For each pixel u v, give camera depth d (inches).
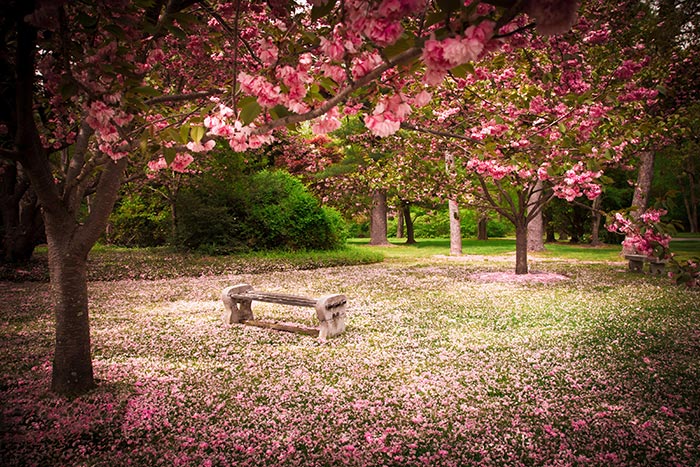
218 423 141.8
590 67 227.0
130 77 97.5
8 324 280.7
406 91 117.4
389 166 567.8
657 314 301.4
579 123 182.5
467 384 175.2
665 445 126.0
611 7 217.2
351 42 74.7
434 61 61.6
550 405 153.1
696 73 334.6
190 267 573.6
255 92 86.0
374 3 63.0
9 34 130.3
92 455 122.4
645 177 729.0
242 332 263.0
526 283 465.4
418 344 233.3
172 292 422.3
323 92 115.3
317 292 419.5
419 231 1877.5
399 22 60.1
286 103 88.9
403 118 82.4
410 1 57.9
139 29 106.2
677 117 349.7
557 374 185.6
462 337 247.3
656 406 152.9
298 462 118.5
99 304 359.3
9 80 131.1
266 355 215.5
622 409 150.4
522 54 206.8
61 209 157.6
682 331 254.2
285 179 834.8
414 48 67.3
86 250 166.4
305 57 90.3
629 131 204.2
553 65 199.0
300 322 296.5
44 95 174.7
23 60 103.8
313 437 133.3
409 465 117.6
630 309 320.2
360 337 249.3
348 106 97.0
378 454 123.4
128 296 399.2
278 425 140.7
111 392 165.0
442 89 278.1
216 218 735.1
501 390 168.9
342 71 85.0
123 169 162.9
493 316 304.0
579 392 165.8
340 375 186.7
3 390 166.6
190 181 731.4
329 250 834.8
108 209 164.6
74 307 164.7
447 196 529.3
